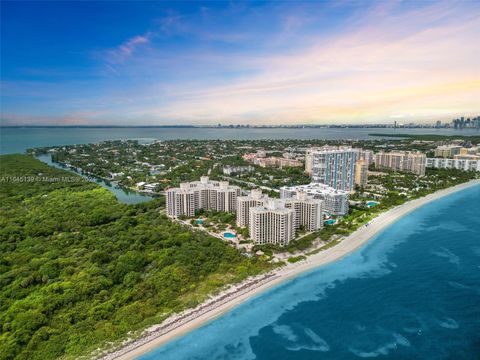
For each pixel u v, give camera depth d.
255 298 193.00
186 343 157.50
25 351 141.38
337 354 152.88
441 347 155.25
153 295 186.75
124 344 151.38
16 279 196.50
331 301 191.25
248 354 152.62
